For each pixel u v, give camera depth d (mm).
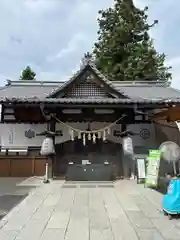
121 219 5867
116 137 12469
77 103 10508
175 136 13250
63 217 6004
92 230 5133
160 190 9266
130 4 29047
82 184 10422
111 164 11492
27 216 6082
